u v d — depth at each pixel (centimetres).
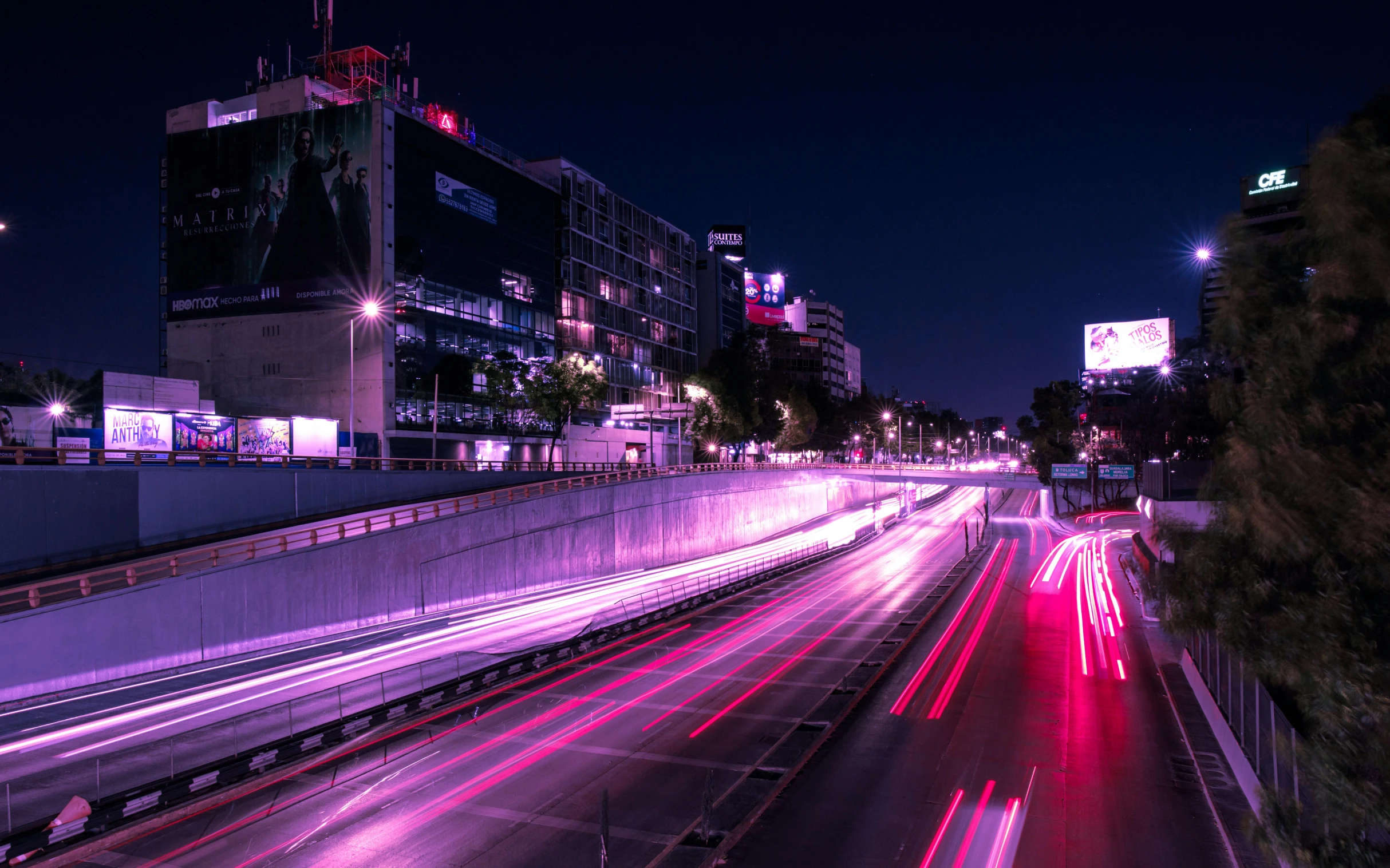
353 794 1909
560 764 2114
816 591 5606
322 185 7462
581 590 5350
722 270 14975
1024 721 2512
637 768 2089
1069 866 1530
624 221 11731
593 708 2664
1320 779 748
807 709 2647
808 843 1641
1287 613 803
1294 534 769
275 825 1734
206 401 6619
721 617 4556
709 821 1678
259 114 7938
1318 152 726
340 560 3862
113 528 3756
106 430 4766
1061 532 9288
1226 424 904
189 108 8131
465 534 4688
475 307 8469
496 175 8856
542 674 3158
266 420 5569
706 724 2480
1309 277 815
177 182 7856
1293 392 778
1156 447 8469
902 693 2861
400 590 4216
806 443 13412
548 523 5462
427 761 2139
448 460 6919
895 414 18450
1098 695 2825
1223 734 2194
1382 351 694
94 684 2825
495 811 1808
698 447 11806
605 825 1368
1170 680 2989
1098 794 1898
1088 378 14100
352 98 8325
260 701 2650
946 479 10781
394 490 5462
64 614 2756
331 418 7200
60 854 1572
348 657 3325
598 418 10594
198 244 7794
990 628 4169
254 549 3503
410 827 1719
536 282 9531
